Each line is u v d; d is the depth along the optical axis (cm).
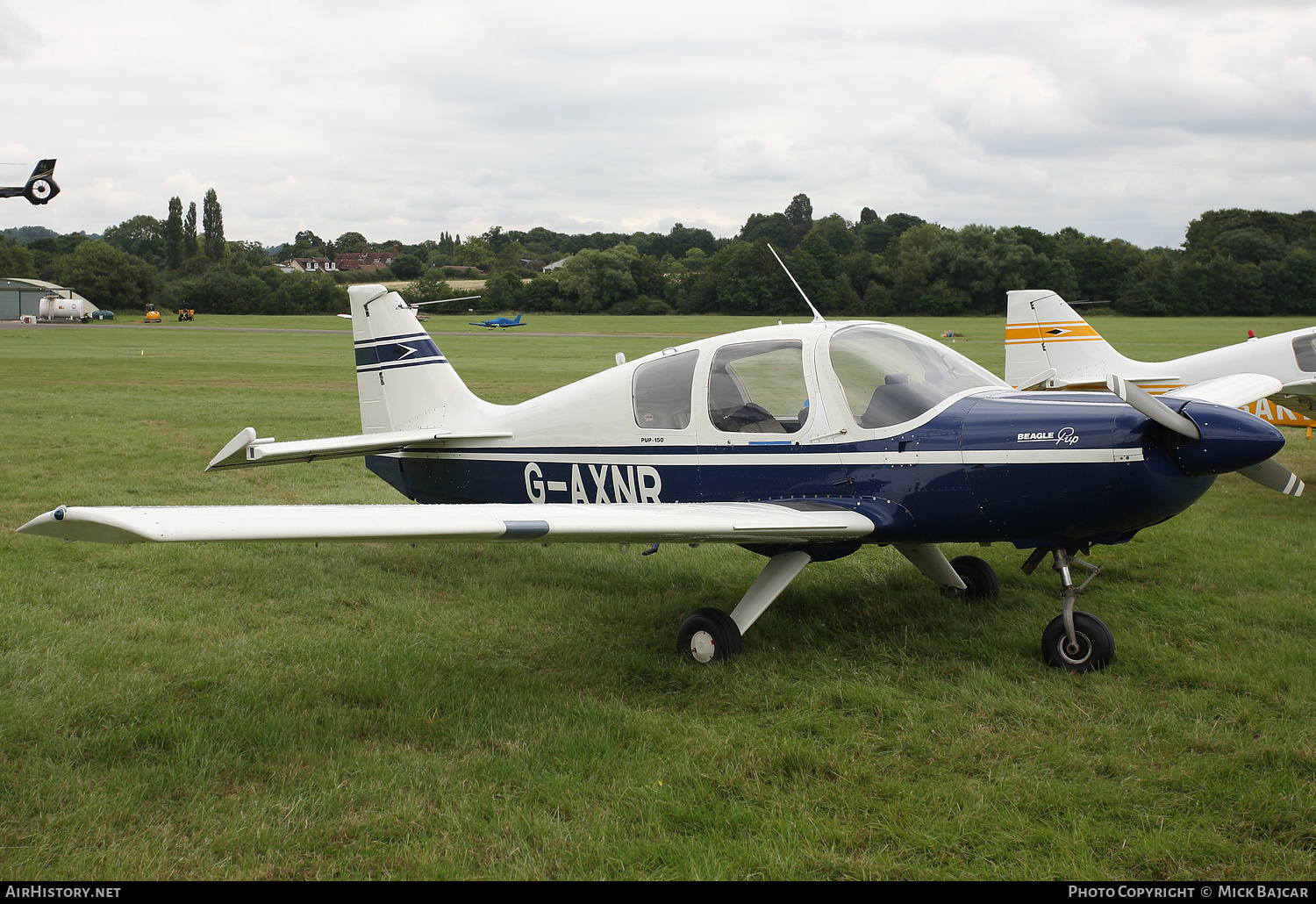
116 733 354
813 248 9275
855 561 634
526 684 415
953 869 269
